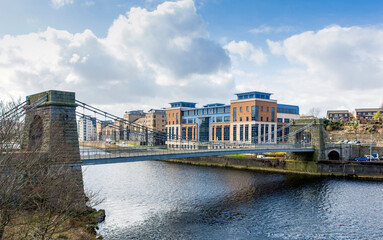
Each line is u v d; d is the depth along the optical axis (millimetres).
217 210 41500
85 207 32344
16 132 23469
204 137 116062
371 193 51812
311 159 76875
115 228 33719
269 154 89562
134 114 195125
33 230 22281
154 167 87562
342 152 77875
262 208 42625
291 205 44281
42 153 28125
